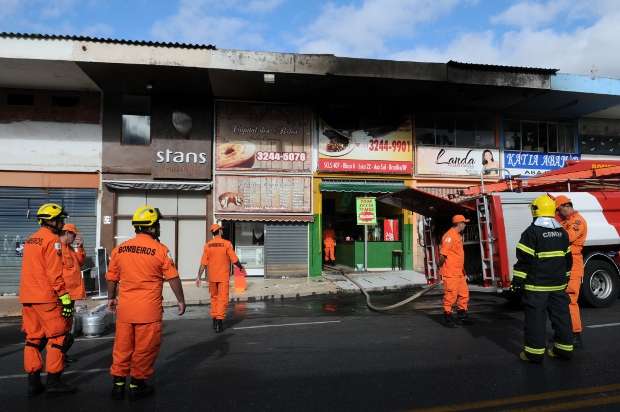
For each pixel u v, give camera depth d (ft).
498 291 29.14
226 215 51.65
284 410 13.96
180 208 51.70
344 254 59.57
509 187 36.14
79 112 49.98
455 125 57.67
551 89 50.37
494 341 22.17
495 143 58.75
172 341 24.00
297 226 53.62
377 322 28.37
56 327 15.79
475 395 14.88
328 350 21.22
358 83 48.03
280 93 51.08
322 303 38.45
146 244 15.11
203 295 42.06
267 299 41.55
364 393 15.28
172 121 51.37
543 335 17.99
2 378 18.15
